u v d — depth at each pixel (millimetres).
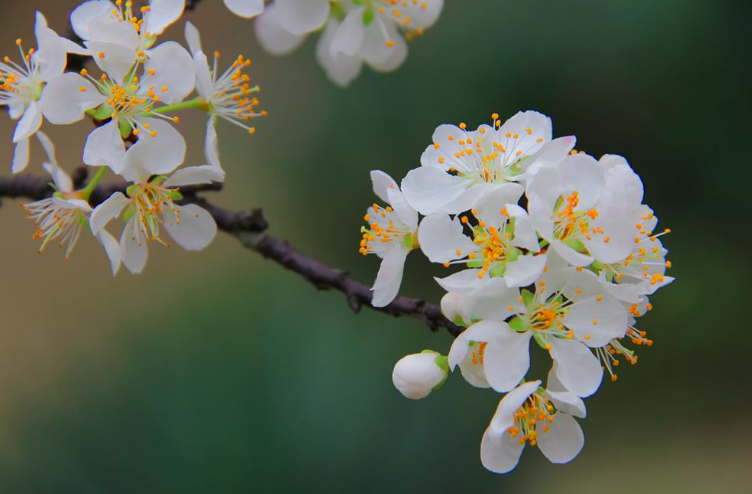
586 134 593
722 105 575
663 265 427
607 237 417
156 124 428
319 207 642
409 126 604
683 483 663
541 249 419
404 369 422
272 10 520
